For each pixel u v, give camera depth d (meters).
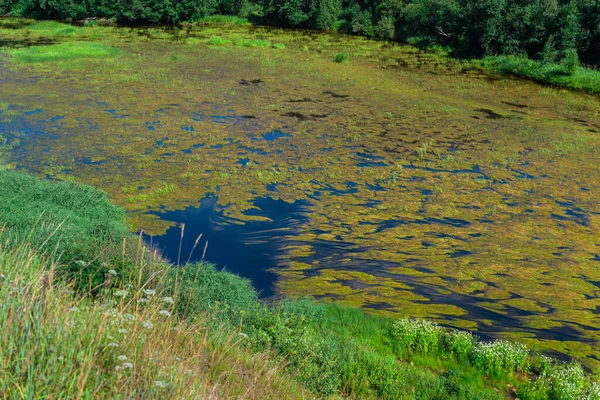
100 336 4.63
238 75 35.00
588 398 9.33
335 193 18.91
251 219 16.83
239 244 15.41
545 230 16.58
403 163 21.64
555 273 14.34
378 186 19.55
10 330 4.12
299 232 16.20
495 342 10.94
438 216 17.38
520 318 12.48
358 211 17.61
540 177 20.55
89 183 18.62
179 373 4.87
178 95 29.98
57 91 29.61
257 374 7.19
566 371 10.15
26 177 17.14
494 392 9.76
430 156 22.42
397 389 9.48
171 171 20.09
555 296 13.37
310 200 18.30
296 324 10.82
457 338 11.04
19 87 30.02
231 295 11.68
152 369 4.77
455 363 10.62
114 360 4.54
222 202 17.81
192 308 9.85
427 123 26.58
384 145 23.52
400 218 17.22
